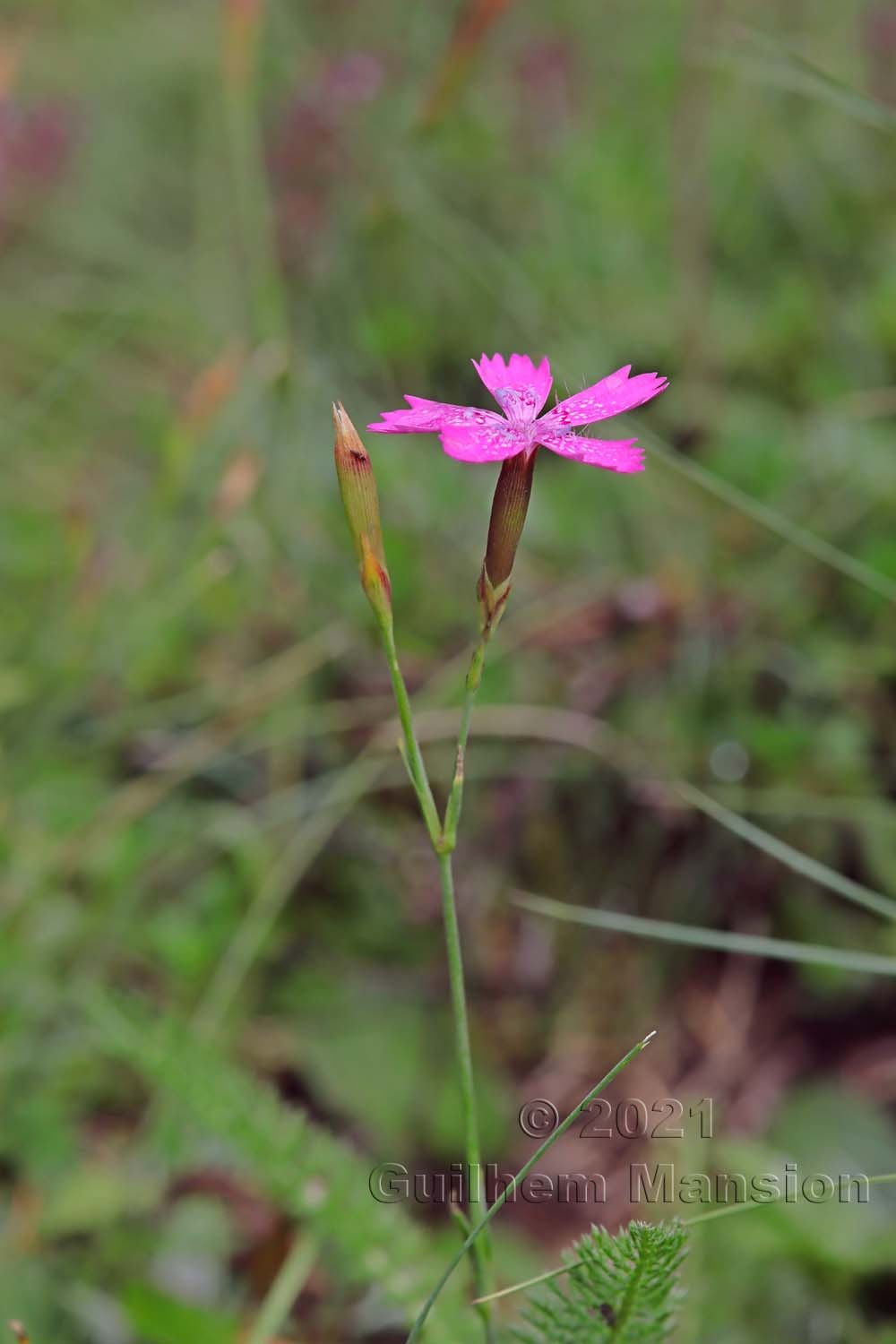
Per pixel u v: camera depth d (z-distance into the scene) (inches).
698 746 17.7
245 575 20.6
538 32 28.5
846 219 24.1
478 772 18.3
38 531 21.7
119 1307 15.5
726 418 21.2
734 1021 17.1
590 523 20.6
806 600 18.7
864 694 17.7
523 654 19.2
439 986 17.5
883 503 19.2
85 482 22.7
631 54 29.7
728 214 24.9
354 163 24.2
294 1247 15.6
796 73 18.4
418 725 18.1
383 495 21.3
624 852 17.8
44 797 17.9
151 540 19.0
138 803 17.8
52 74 31.2
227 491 18.2
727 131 26.0
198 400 18.8
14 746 18.2
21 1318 15.5
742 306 23.6
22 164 26.2
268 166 25.7
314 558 20.7
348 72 24.6
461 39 20.5
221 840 18.3
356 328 23.4
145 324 25.1
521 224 25.3
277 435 20.8
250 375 20.1
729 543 19.8
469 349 23.4
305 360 22.2
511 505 13.0
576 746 18.2
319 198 24.8
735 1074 16.9
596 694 18.5
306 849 17.6
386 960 17.7
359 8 29.0
